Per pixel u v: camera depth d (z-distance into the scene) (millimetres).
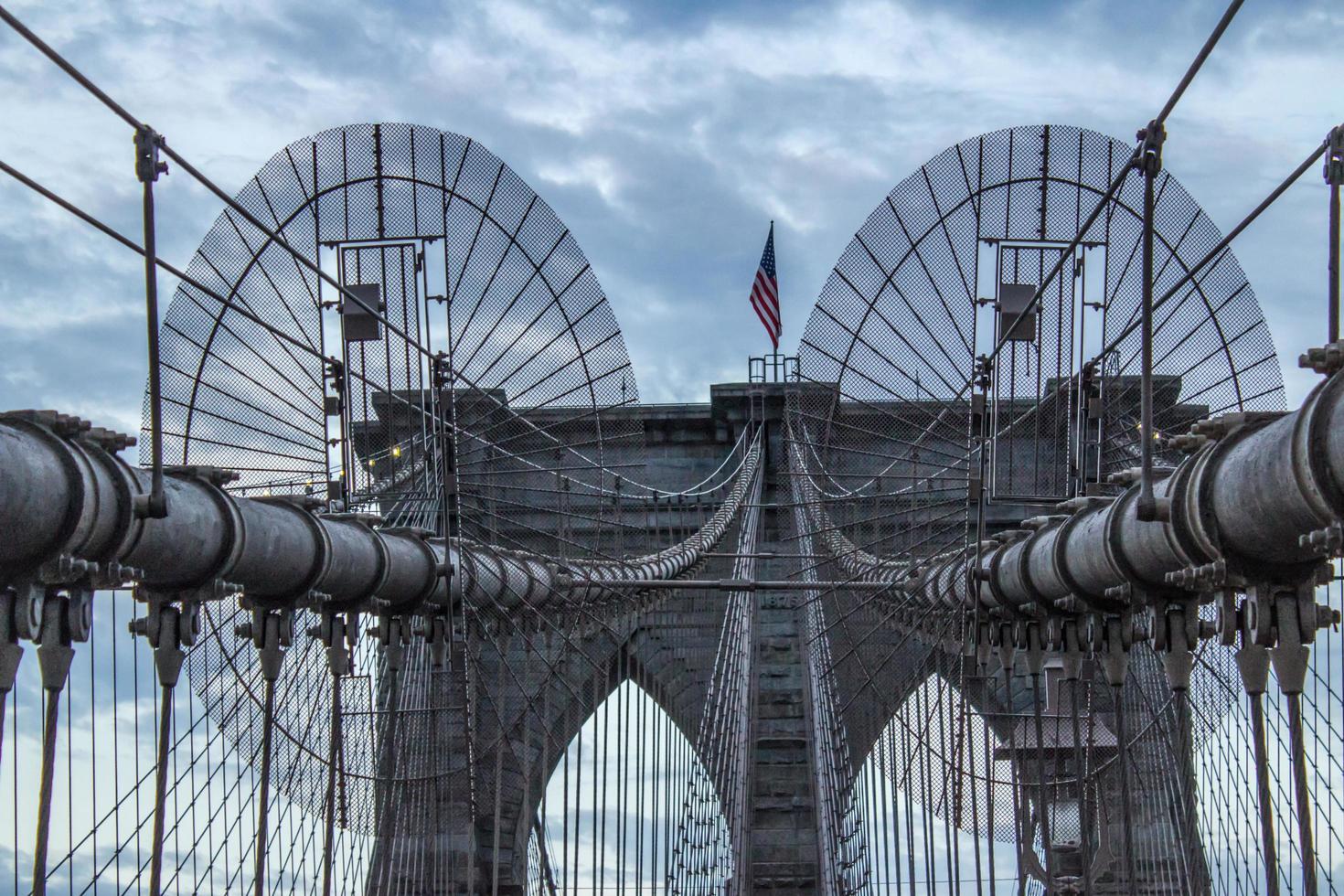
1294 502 9602
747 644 31281
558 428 24438
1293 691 10781
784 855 28953
